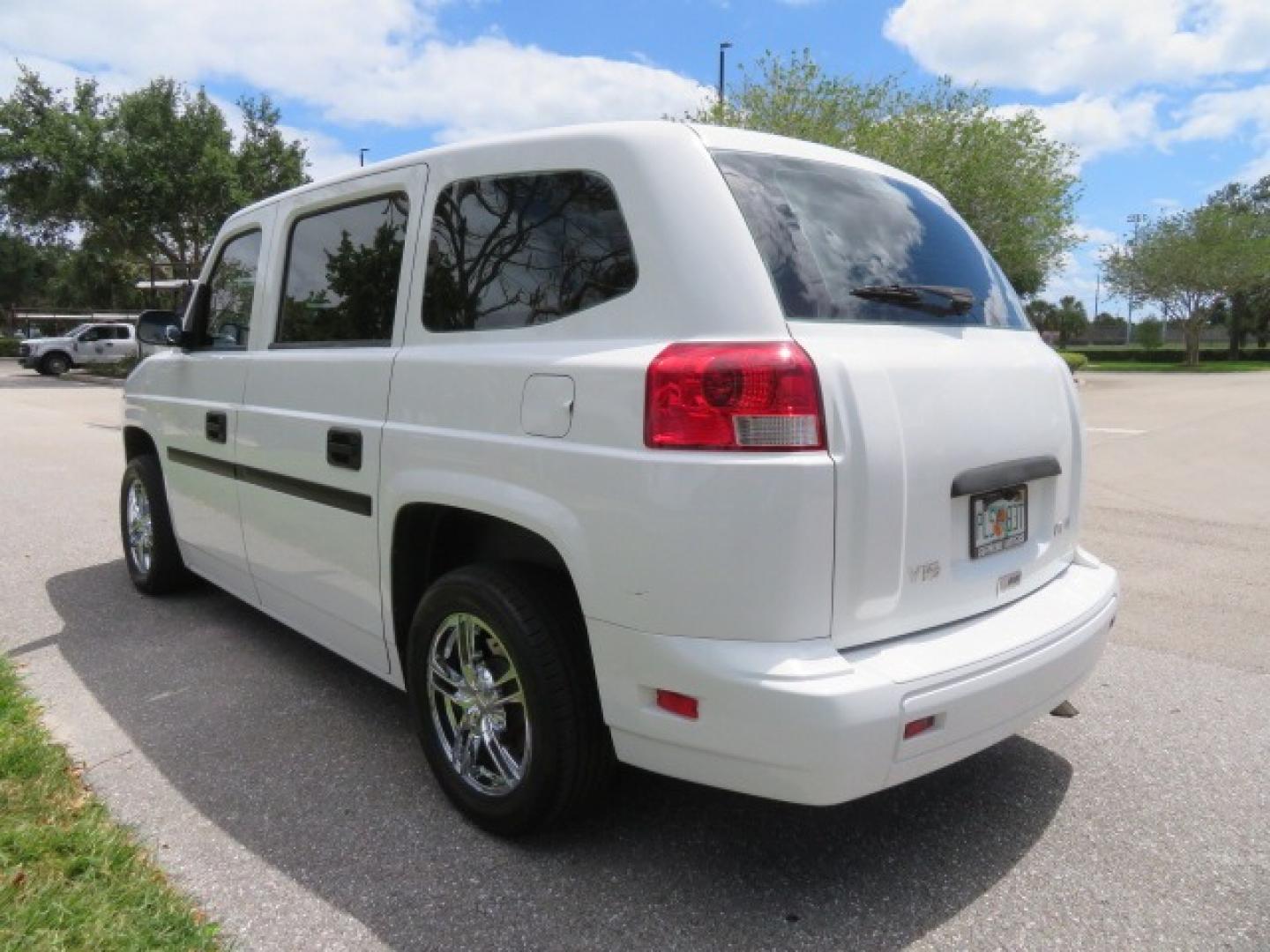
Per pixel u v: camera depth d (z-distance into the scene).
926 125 21.50
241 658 4.12
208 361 4.09
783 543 2.05
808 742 2.02
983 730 2.30
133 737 3.33
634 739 2.29
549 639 2.46
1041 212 22.62
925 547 2.31
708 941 2.24
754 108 21.41
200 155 26.89
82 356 31.27
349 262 3.29
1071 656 2.54
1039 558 2.76
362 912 2.34
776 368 2.06
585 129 2.56
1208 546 6.69
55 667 4.00
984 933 2.29
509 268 2.65
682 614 2.13
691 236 2.27
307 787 2.97
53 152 26.05
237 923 2.29
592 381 2.28
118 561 5.89
